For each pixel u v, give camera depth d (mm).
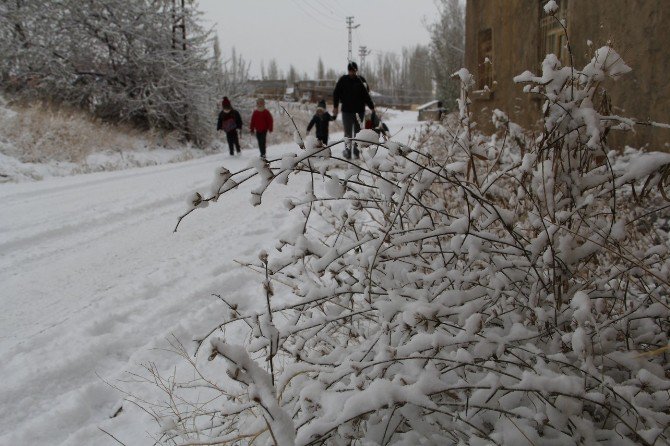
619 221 1851
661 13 4664
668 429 1395
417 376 1390
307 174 9188
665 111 4652
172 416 2117
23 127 11750
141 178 9367
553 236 1762
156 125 16859
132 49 15789
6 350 2898
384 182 1718
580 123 1754
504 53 8922
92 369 2734
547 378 1303
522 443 1338
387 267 1896
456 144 2193
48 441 2154
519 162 1972
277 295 3625
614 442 1395
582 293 1521
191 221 6035
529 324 1872
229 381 2502
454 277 1719
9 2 15188
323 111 12445
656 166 1697
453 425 1400
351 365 1411
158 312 3395
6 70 15438
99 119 15039
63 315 3402
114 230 5660
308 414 1407
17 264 4496
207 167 11289
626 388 1402
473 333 1429
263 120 13320
